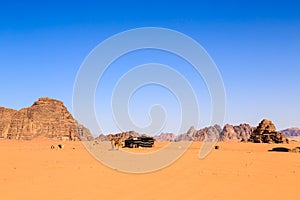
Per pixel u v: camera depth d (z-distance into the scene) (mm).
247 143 99875
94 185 18672
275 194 16469
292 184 19750
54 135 163625
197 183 19688
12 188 17562
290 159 40281
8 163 31375
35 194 15867
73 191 16734
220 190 17359
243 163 33656
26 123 164000
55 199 14719
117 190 17094
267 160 38312
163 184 19219
